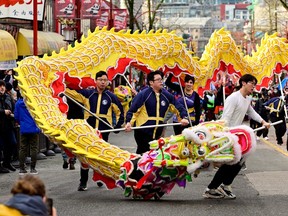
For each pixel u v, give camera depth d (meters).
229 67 19.17
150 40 16.67
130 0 50.84
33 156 18.64
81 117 16.41
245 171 18.97
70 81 15.26
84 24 58.12
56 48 39.75
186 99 18.12
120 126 15.73
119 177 13.47
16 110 18.47
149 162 13.19
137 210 12.71
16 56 32.28
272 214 12.42
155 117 15.05
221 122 13.20
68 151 14.24
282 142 28.80
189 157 12.98
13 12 33.81
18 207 6.27
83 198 14.23
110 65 15.74
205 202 13.66
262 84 19.52
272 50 19.66
